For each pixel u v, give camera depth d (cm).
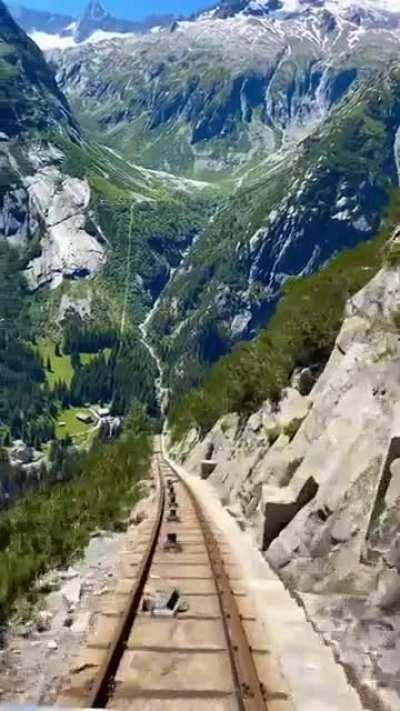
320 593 1576
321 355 3728
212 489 5475
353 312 2769
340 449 1977
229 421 6625
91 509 3731
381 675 1107
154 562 2188
